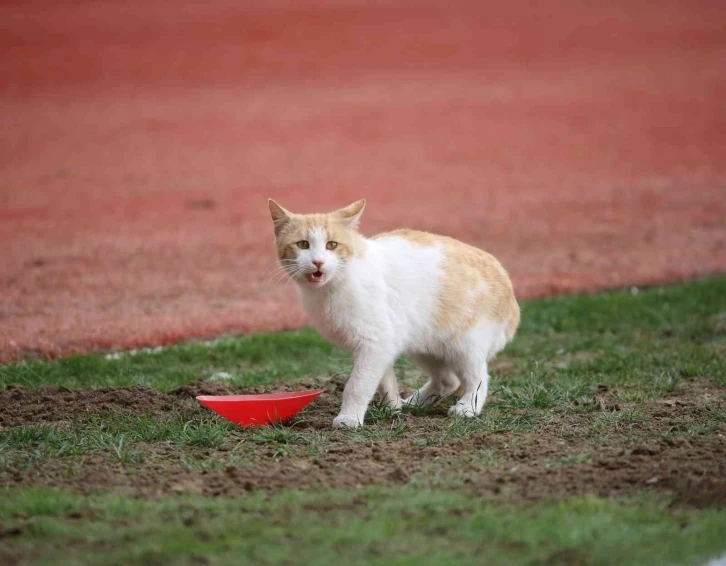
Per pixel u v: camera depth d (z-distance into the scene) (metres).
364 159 30.05
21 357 13.16
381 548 6.42
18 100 36.47
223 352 13.35
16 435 9.24
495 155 30.44
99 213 23.80
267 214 23.73
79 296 16.55
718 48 43.56
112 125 33.78
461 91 38.38
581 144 31.59
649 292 16.42
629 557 6.26
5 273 18.16
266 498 7.46
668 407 10.23
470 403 10.05
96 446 9.00
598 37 45.44
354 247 9.66
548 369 12.33
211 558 6.27
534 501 7.29
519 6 49.88
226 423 9.73
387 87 39.00
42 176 27.78
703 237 21.16
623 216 23.28
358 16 48.22
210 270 18.67
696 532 6.61
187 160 29.77
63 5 47.47
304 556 6.29
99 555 6.35
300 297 9.91
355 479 7.90
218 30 45.53
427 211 23.92
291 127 33.81
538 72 41.00
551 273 18.33
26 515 7.13
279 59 42.22
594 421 9.66
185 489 7.73
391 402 10.38
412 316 9.84
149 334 14.40
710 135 32.44
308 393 10.14
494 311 10.22
